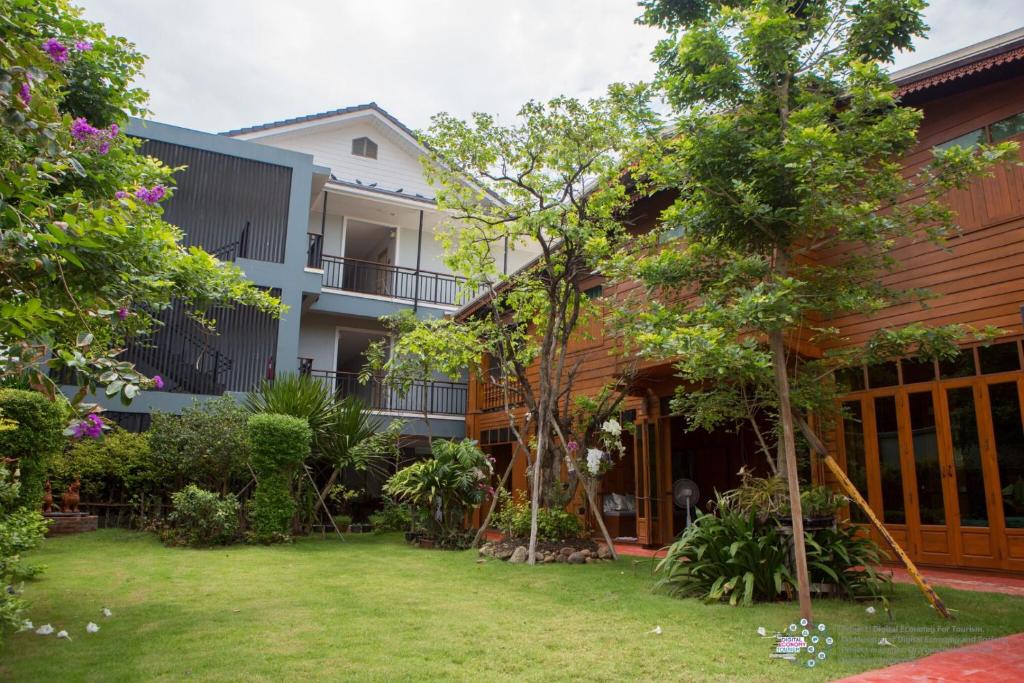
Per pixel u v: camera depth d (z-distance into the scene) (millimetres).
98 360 3629
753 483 6969
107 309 4324
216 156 14664
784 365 5473
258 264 14453
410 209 19234
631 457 14016
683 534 6816
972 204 8430
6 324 3256
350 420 12672
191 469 11367
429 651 4234
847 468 9367
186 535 10188
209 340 14008
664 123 7051
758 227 5789
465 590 6625
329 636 4594
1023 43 7773
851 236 5738
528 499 12961
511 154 9938
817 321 9445
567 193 9977
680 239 7312
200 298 7137
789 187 5633
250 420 10945
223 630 4738
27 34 4816
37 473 7898
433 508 11180
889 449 8992
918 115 5602
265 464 10727
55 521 10844
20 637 4488
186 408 12305
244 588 6512
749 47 5789
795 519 5172
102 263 4445
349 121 20484
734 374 5816
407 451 18812
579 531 9656
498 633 4758
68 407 3621
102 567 7648
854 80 5793
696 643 4496
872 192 5789
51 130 3695
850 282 6336
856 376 9438
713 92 6012
